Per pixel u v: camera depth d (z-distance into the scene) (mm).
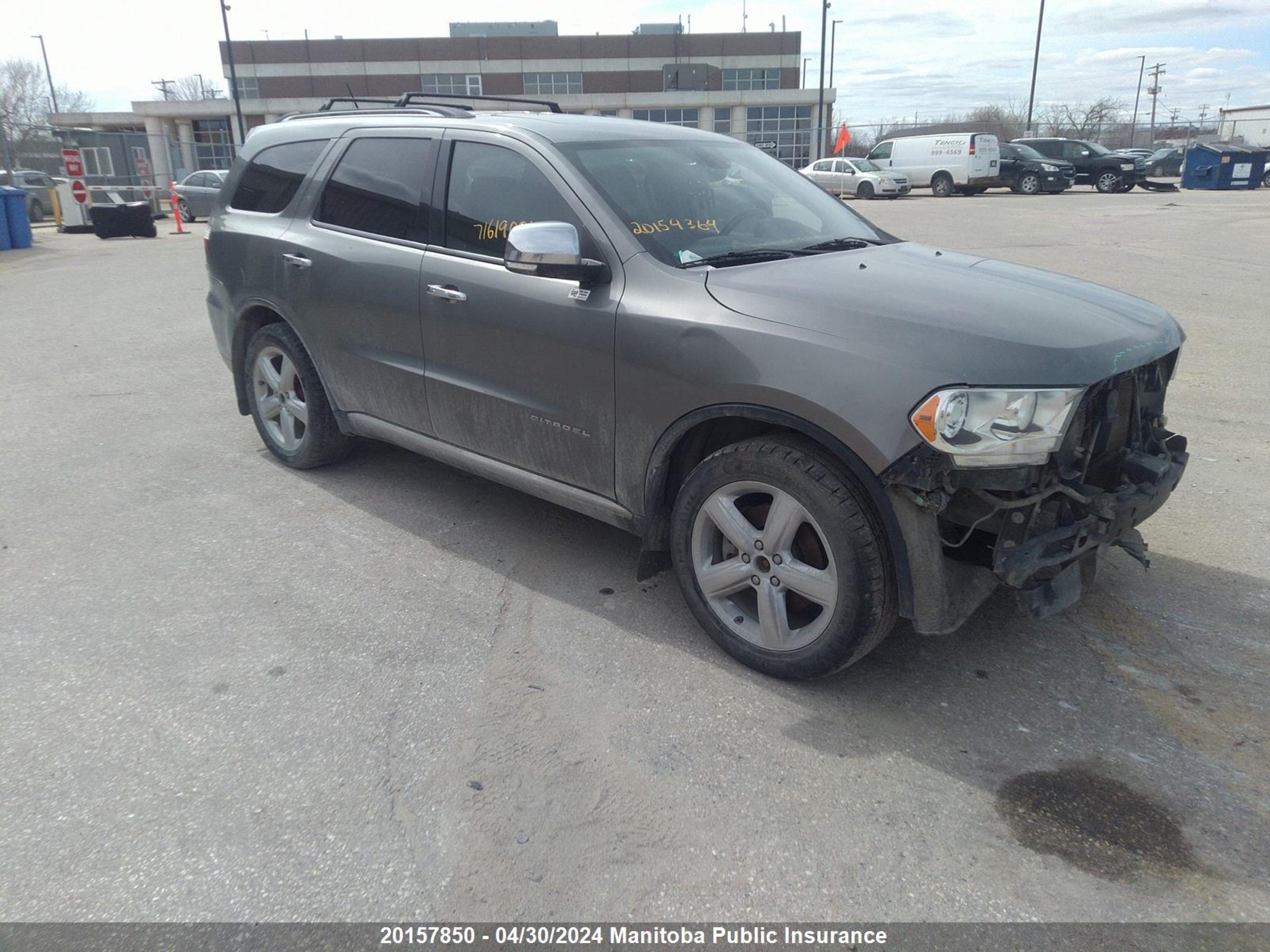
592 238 3375
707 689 3104
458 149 3908
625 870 2340
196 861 2361
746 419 3186
